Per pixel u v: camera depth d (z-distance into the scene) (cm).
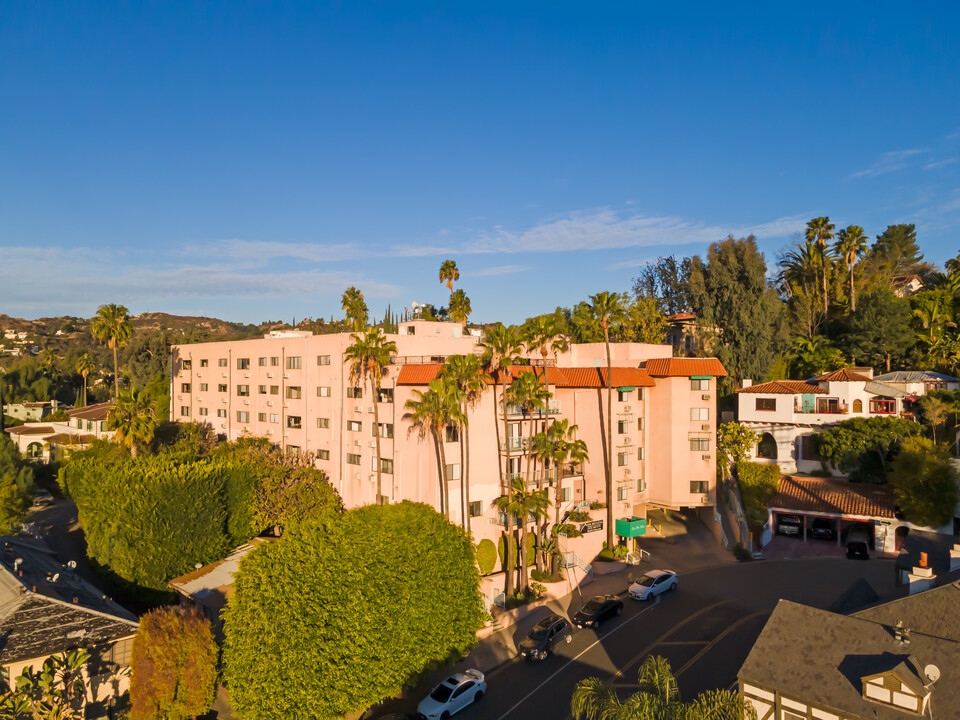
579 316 8906
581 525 5472
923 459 5284
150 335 11169
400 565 3319
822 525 5919
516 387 5075
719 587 4803
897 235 11481
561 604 4647
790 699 2292
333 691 2809
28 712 2609
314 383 6384
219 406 7806
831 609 3112
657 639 3944
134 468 5112
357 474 5791
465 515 5119
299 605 2859
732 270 8388
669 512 6744
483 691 3378
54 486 8381
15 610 3097
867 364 7838
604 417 5809
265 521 5441
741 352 8006
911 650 2266
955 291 8050
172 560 4741
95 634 3044
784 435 6612
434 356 6147
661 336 9112
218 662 3083
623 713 2150
